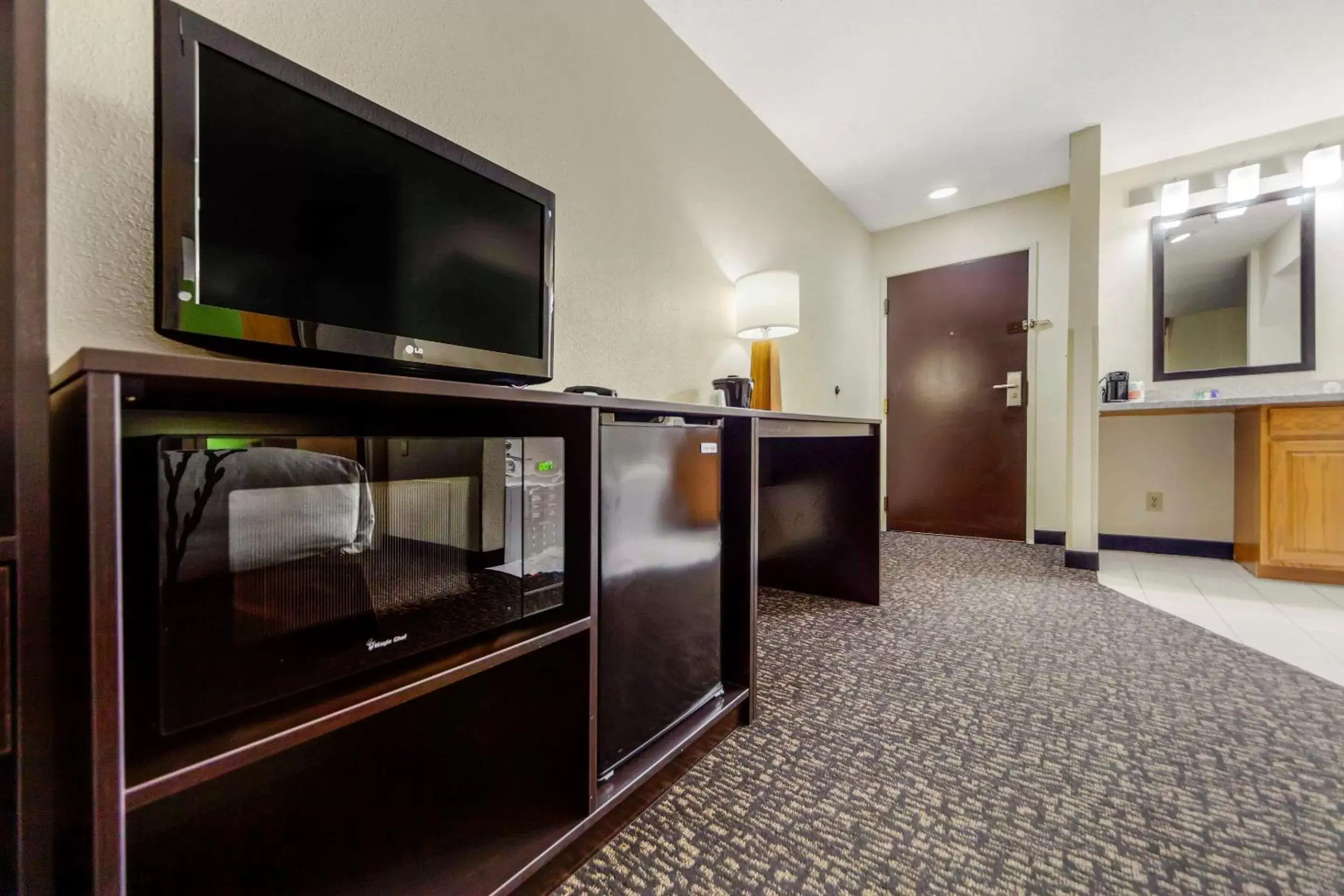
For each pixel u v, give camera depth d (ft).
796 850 2.59
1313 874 2.39
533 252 3.77
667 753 3.08
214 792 2.77
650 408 3.09
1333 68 6.66
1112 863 2.47
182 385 1.60
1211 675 4.48
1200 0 5.63
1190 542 9.11
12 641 1.37
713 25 6.00
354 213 2.81
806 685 4.36
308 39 3.14
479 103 4.08
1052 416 10.03
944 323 11.19
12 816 1.37
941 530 11.25
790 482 7.11
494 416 3.16
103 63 2.49
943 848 2.58
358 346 2.78
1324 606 6.34
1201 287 8.87
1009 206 10.45
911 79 6.93
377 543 2.13
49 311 2.12
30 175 1.42
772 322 6.70
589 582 2.74
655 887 2.39
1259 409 7.58
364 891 2.18
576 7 4.91
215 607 1.70
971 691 4.22
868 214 11.06
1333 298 7.95
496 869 2.30
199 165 2.27
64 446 1.52
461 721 3.11
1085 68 6.70
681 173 6.26
